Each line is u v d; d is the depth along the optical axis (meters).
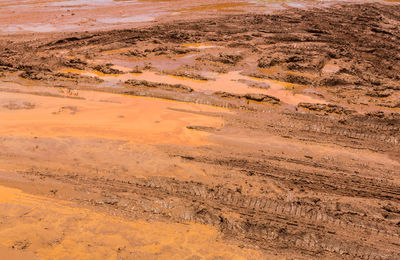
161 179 10.16
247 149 12.01
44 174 10.24
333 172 10.88
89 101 15.73
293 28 28.67
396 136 13.33
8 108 14.48
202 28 28.61
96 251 7.69
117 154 11.31
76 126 13.12
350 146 12.65
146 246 7.89
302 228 8.55
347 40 25.39
